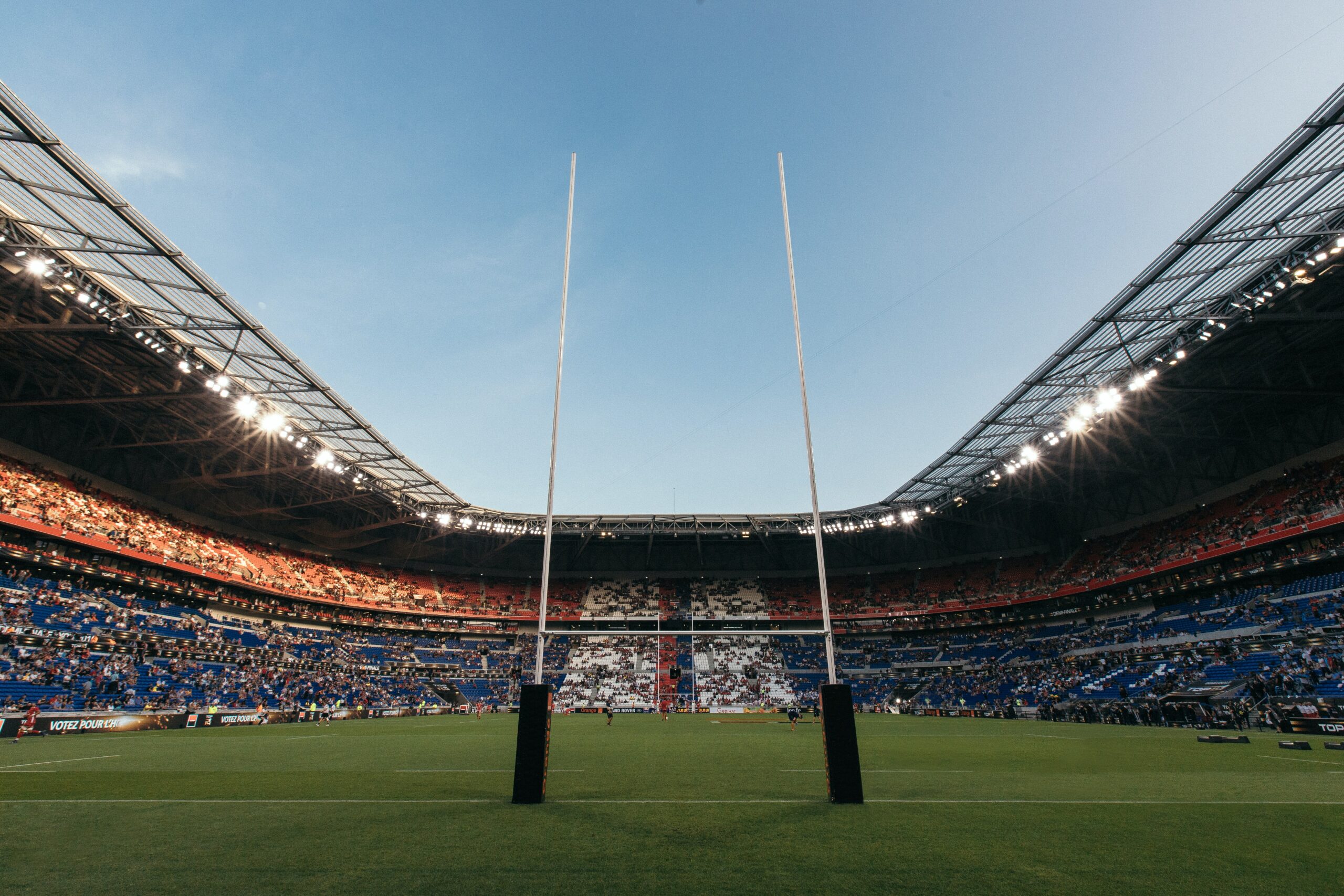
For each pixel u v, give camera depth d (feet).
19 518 112.06
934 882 20.27
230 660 145.69
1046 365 111.24
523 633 224.94
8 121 63.31
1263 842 25.30
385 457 152.97
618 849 24.26
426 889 19.63
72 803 34.76
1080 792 38.37
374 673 184.03
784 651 221.05
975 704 172.04
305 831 27.40
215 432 139.85
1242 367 117.60
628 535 229.86
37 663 105.09
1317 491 126.62
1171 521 164.86
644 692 204.33
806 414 41.47
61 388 117.60
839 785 34.14
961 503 183.93
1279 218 74.79
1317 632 113.29
